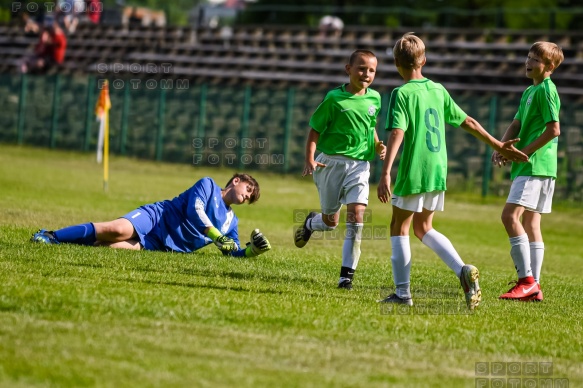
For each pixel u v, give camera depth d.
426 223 17.83
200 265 20.41
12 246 20.78
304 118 71.44
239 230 34.34
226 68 89.31
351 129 19.97
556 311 18.88
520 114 21.56
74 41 97.50
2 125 83.62
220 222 22.95
